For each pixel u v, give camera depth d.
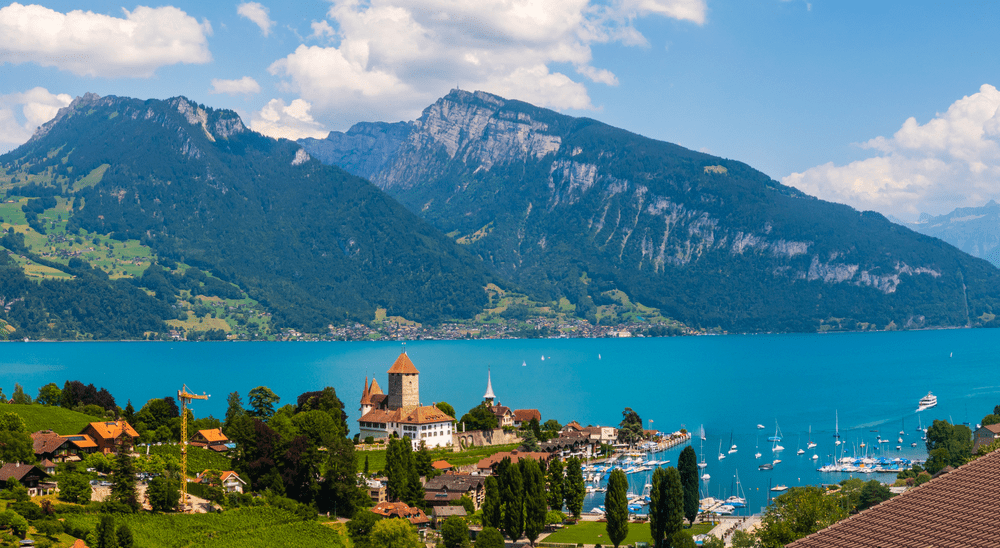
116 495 168.88
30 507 149.75
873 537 62.94
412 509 191.62
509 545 179.62
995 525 60.91
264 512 176.25
